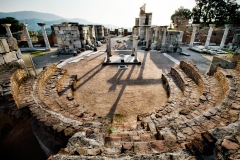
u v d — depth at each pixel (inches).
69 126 156.6
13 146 195.0
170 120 198.8
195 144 106.0
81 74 482.6
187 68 400.8
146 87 392.2
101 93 362.0
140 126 216.1
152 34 944.9
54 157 95.3
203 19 1727.4
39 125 171.5
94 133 143.5
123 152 117.0
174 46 793.6
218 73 338.0
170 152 112.0
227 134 107.1
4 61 267.1
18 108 202.1
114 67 547.2
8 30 759.7
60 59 657.0
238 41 820.0
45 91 304.7
